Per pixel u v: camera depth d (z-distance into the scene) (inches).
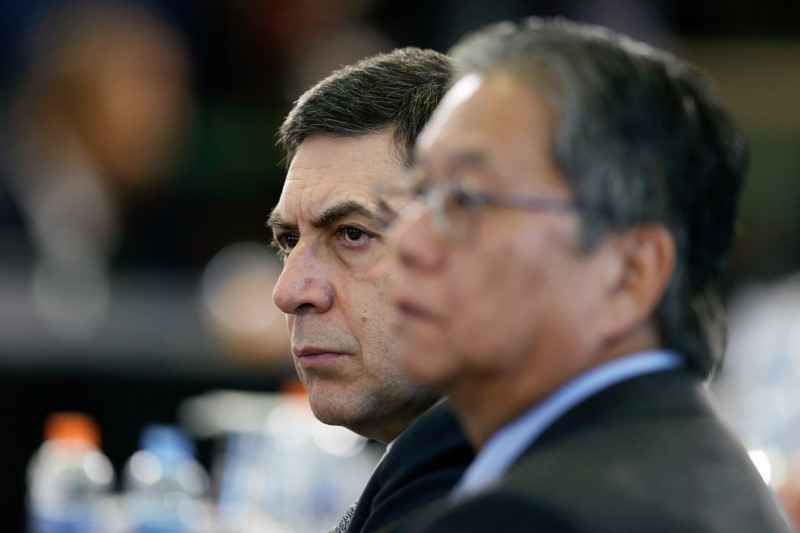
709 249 150.5
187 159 629.9
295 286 205.9
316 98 212.4
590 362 144.9
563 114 140.5
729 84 876.6
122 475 394.0
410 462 190.2
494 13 694.5
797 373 397.7
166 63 588.4
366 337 203.9
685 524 132.8
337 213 204.2
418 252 142.9
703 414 146.9
